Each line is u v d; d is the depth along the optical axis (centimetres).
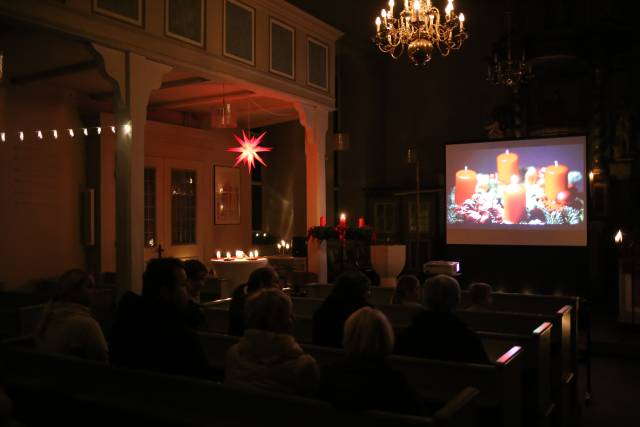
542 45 1147
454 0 1396
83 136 906
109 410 320
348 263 993
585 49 1142
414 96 1477
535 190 1026
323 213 1012
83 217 896
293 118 1162
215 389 286
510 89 1312
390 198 1448
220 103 1020
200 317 457
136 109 643
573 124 1205
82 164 903
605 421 514
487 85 1377
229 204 1192
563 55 1146
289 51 921
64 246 866
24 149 810
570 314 532
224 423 281
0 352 382
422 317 362
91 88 880
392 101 1508
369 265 1105
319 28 995
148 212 989
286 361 288
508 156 1048
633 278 797
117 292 643
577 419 516
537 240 1024
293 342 295
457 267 938
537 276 1088
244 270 789
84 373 341
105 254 901
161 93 955
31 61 743
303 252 1086
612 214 1164
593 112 1177
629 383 622
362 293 420
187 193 1078
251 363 288
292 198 1433
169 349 321
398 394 253
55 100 860
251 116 1157
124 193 639
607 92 1172
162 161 1020
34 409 361
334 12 1317
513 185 1043
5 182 782
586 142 986
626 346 722
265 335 290
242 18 816
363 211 1485
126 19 632
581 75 1208
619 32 1135
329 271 1319
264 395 268
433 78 1452
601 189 1170
